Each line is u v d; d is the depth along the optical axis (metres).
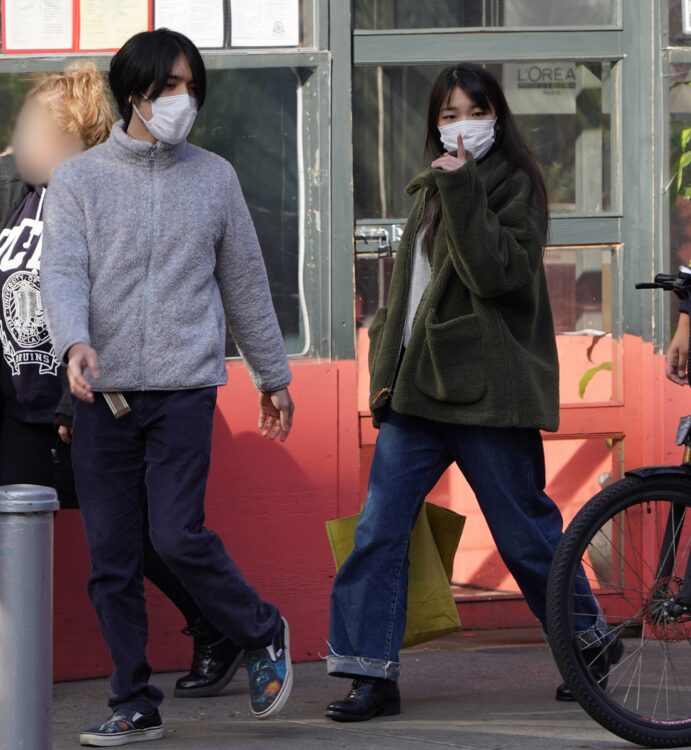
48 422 11.16
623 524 11.34
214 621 10.27
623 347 13.94
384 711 11.03
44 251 9.74
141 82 9.72
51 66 12.91
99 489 10.00
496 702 11.55
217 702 11.72
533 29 13.77
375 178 13.77
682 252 13.79
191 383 9.89
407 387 10.60
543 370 10.70
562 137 13.95
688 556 10.21
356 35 13.56
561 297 14.07
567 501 14.27
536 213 10.62
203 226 9.97
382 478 10.83
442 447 10.89
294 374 13.26
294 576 13.23
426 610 11.12
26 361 11.09
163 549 9.88
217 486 13.04
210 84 13.17
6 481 11.34
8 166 11.45
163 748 10.00
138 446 10.03
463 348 10.48
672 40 13.66
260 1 13.20
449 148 10.66
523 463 10.74
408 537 10.86
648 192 13.79
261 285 10.46
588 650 10.24
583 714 11.07
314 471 13.26
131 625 10.16
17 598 8.03
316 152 13.30
